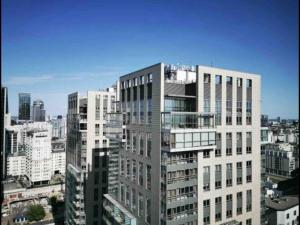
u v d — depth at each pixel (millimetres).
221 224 53562
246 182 57719
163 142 48656
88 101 99375
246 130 58000
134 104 60312
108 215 71250
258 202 59844
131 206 60875
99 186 100938
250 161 58562
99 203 100875
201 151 51094
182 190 49000
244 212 57281
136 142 58875
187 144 48250
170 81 55969
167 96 51188
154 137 51625
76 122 105062
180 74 60844
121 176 66500
